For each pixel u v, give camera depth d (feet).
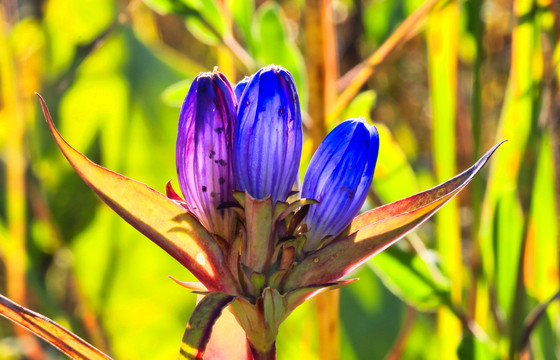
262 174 1.12
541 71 1.40
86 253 2.18
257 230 1.12
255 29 1.53
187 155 1.13
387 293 1.97
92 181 1.10
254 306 1.12
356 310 1.94
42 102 1.08
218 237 1.14
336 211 1.16
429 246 1.95
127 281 2.14
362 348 1.89
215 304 1.09
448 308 1.43
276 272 1.13
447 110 1.45
